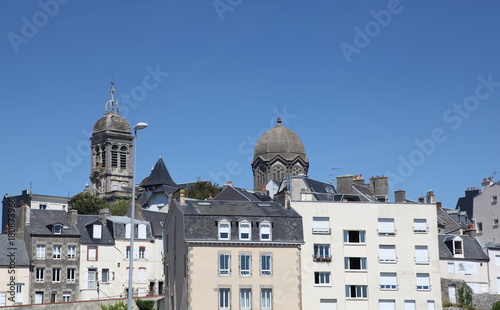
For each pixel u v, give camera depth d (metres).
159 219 107.94
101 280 95.75
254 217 74.81
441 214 112.81
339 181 106.50
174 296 77.19
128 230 99.00
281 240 74.56
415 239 79.50
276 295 73.56
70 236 94.50
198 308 71.50
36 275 91.62
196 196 132.50
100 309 79.06
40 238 92.69
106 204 154.75
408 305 78.06
